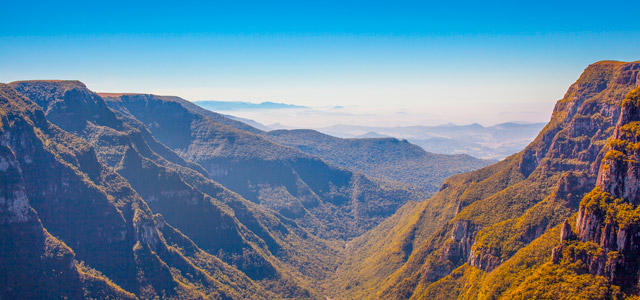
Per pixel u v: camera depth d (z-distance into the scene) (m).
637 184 134.38
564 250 145.00
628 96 147.75
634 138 140.50
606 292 130.00
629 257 129.38
